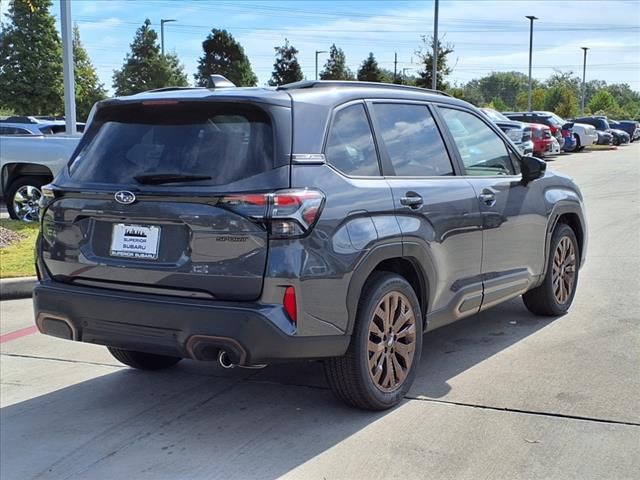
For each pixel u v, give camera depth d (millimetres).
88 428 4387
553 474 3613
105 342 4195
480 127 5680
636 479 3549
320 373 5207
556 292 6391
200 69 55688
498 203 5406
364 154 4395
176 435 4246
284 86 4312
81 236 4258
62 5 14453
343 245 3969
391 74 65812
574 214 6621
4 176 12367
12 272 8031
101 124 4492
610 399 4520
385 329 4387
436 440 4023
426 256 4617
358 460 3828
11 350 5930
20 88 44844
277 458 3893
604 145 41188
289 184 3803
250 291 3766
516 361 5297
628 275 8070
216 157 3938
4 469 3910
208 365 5477
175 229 3938
